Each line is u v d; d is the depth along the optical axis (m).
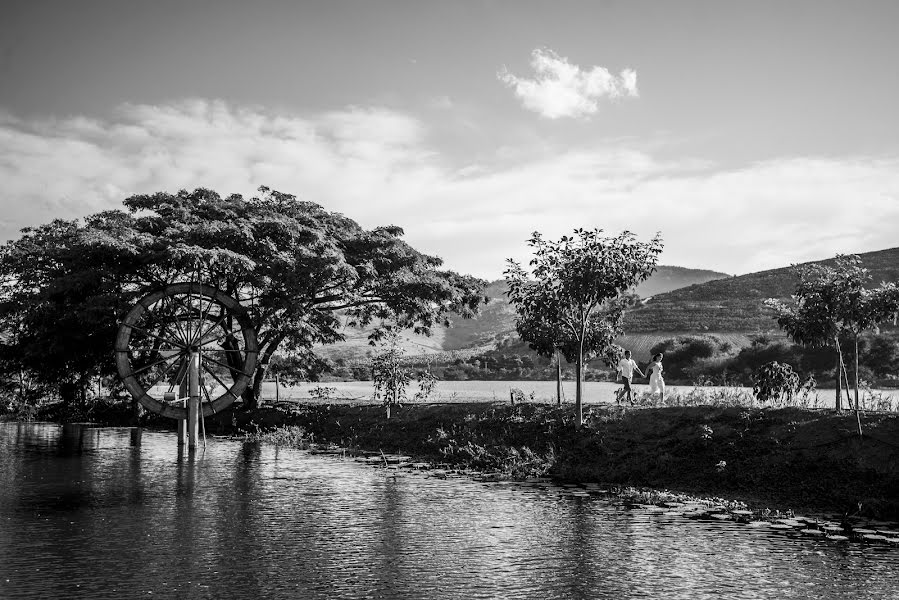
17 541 15.68
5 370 50.66
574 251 27.39
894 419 20.73
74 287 37.16
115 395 51.19
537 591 12.28
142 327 39.47
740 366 75.56
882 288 22.47
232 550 14.93
